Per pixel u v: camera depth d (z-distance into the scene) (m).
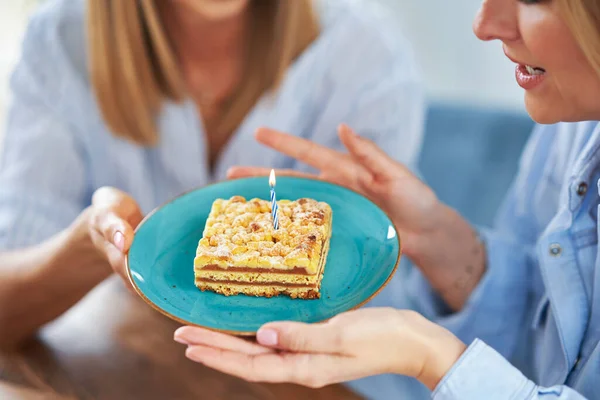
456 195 1.27
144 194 1.03
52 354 0.74
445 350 0.62
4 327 0.76
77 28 1.00
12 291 0.77
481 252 0.82
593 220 0.69
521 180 0.85
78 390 0.70
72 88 0.98
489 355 0.62
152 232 0.67
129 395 0.70
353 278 0.64
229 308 0.62
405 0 1.60
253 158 1.01
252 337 0.72
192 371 0.72
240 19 0.96
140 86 0.96
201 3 0.88
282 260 0.62
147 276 0.63
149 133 0.98
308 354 0.60
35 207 0.93
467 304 0.82
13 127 0.98
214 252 0.63
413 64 1.09
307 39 1.02
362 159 0.77
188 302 0.63
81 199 1.03
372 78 1.02
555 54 0.55
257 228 0.66
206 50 0.98
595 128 0.70
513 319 0.82
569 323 0.69
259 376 0.59
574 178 0.68
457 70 1.64
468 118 1.25
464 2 1.54
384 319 0.61
